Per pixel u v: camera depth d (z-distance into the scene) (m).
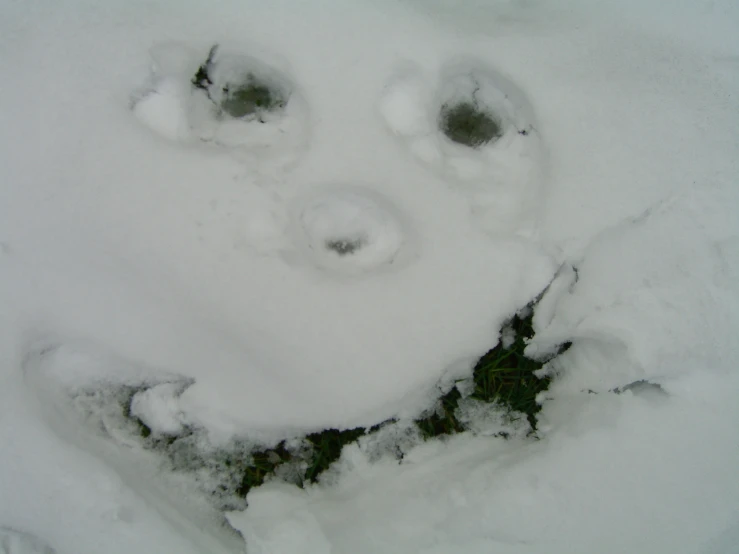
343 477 0.60
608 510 0.55
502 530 0.55
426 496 0.58
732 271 0.55
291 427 0.57
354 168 0.55
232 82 0.54
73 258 0.53
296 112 0.54
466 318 0.56
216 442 0.57
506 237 0.55
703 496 0.55
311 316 0.55
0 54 0.53
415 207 0.55
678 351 0.55
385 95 0.55
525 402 0.60
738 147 0.56
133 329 0.54
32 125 0.53
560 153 0.56
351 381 0.56
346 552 0.56
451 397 0.60
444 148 0.55
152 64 0.54
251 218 0.54
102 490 0.53
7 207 0.53
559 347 0.59
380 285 0.55
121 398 0.55
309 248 0.54
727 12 0.56
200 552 0.55
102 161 0.54
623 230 0.56
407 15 0.55
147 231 0.54
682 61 0.56
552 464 0.57
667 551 0.55
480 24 0.55
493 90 0.54
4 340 0.53
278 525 0.57
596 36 0.56
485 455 0.60
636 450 0.56
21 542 0.52
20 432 0.53
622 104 0.56
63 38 0.54
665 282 0.55
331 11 0.54
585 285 0.56
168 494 0.57
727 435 0.55
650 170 0.56
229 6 0.54
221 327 0.54
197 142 0.54
